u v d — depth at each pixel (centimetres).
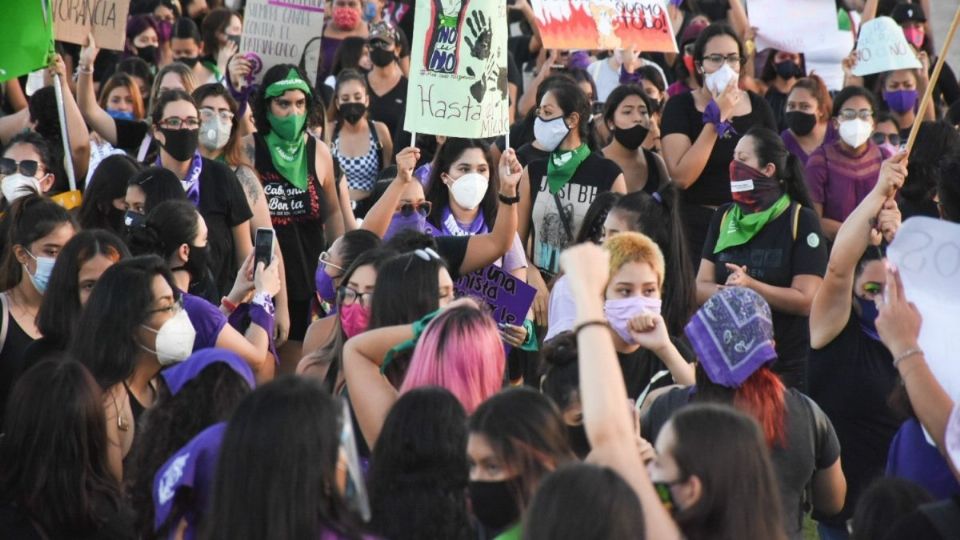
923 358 1075
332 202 2131
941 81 3166
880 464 1472
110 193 1853
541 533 793
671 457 902
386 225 1859
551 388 1204
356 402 1202
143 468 1079
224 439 887
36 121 2192
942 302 1084
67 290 1395
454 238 1723
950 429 1000
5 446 1086
